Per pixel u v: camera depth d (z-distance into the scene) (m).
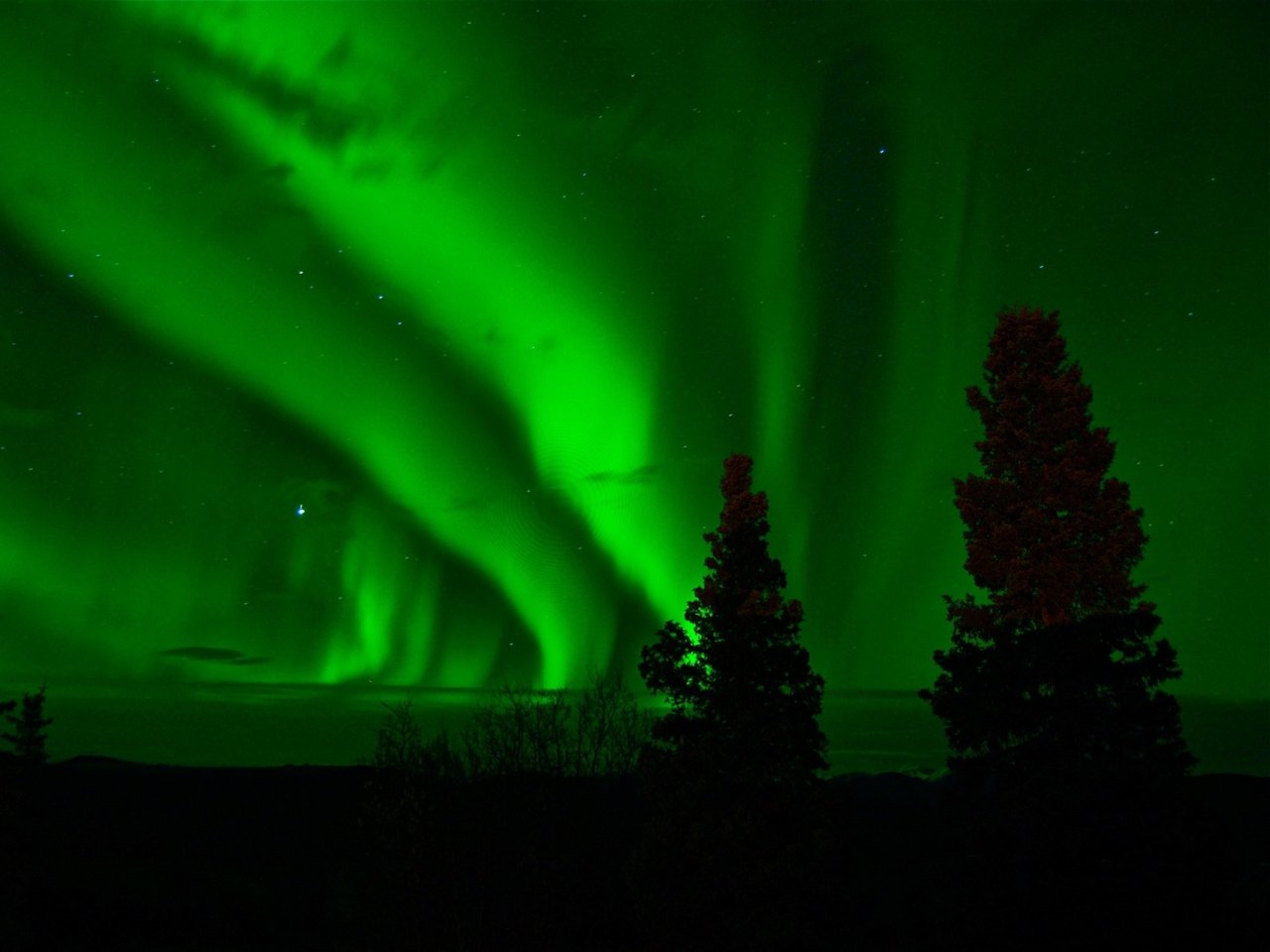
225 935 30.64
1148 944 16.23
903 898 20.05
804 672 22.11
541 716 31.50
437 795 26.83
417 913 26.09
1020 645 18.28
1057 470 19.45
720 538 23.30
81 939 30.11
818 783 21.44
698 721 22.16
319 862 35.91
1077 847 16.66
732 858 20.66
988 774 18.42
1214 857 16.61
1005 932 16.83
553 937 26.59
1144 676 17.86
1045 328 20.52
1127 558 19.17
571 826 27.91
